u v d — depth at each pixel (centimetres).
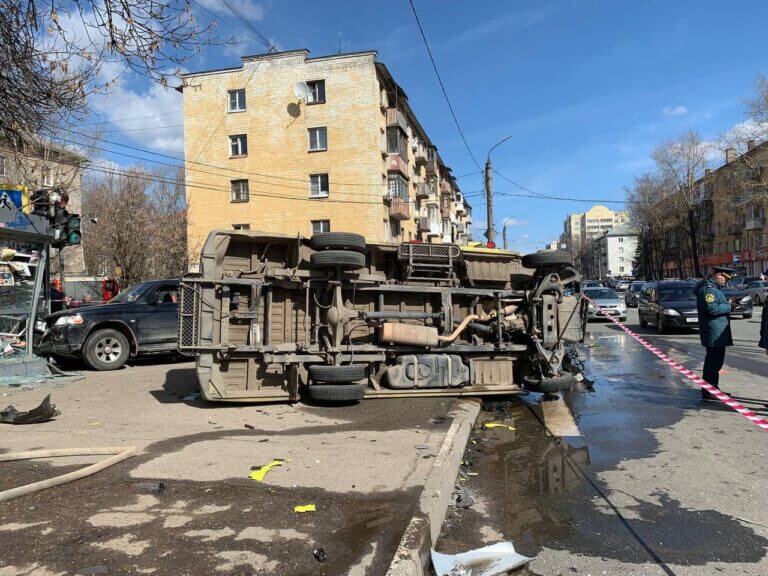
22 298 970
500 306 765
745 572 318
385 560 295
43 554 297
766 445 565
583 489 452
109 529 329
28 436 544
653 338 1598
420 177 4716
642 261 8000
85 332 1049
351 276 708
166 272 3081
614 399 793
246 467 445
